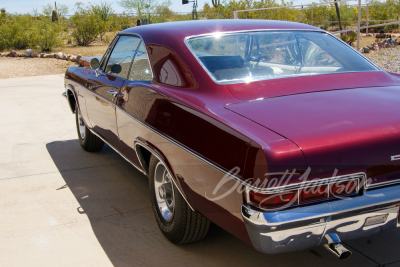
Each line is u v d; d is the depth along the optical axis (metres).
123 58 3.41
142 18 26.23
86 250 2.69
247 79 2.45
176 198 2.47
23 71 12.81
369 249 2.59
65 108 7.35
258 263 2.50
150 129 2.58
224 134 1.95
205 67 2.51
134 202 3.44
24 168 4.34
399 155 1.87
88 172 4.19
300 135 1.79
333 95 2.30
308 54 2.88
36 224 3.07
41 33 18.70
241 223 1.86
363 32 20.80
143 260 2.56
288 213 1.72
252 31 2.87
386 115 1.99
